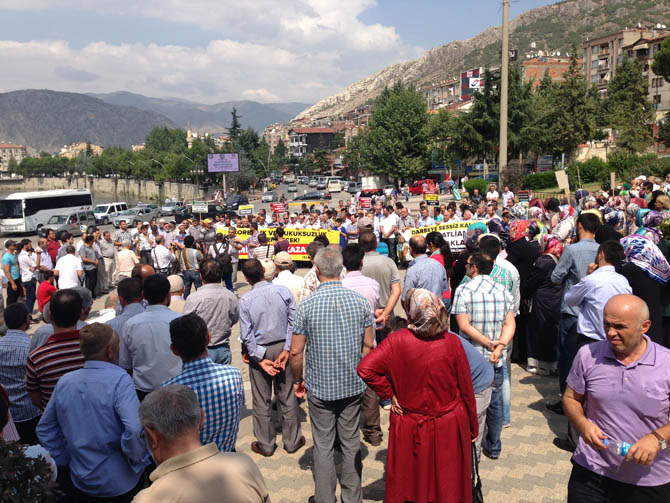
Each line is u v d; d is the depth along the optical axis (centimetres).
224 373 362
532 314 734
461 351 363
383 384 365
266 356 548
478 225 876
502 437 568
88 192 5028
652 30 10600
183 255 1363
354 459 448
